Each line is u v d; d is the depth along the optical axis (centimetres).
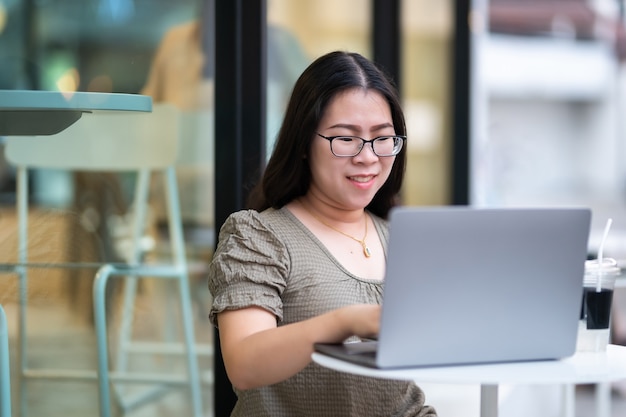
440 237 210
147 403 359
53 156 335
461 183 623
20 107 292
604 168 2033
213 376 373
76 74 349
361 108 256
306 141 260
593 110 1997
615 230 1295
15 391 320
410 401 266
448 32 621
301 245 259
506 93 1772
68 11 347
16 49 337
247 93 363
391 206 285
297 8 481
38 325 327
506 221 214
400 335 211
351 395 254
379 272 267
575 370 218
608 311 244
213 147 363
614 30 1592
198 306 377
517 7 1561
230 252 251
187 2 367
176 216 368
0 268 322
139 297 357
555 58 1733
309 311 254
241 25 361
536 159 1992
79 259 340
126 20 358
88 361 339
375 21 576
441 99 621
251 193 278
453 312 214
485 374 211
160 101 363
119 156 351
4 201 324
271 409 256
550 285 221
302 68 485
